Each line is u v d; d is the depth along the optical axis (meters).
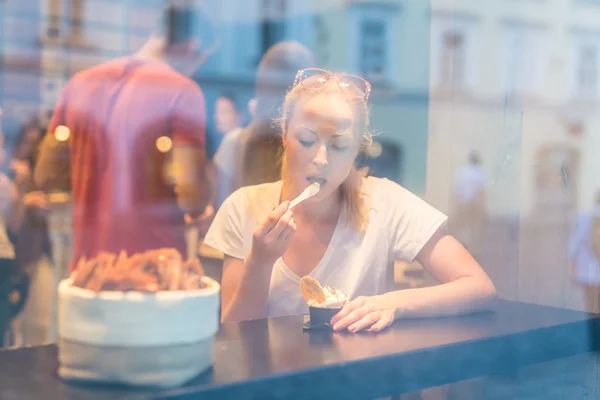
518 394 0.85
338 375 0.77
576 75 1.64
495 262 1.49
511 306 1.18
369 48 1.33
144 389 0.66
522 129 1.60
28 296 1.17
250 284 1.07
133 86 1.16
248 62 1.19
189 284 0.73
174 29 1.21
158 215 1.13
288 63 1.18
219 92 1.20
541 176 1.58
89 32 1.23
